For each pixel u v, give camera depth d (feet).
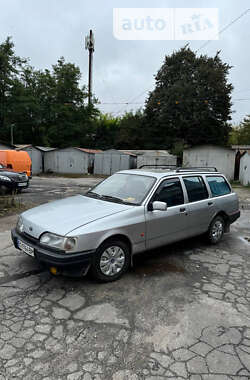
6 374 5.61
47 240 9.00
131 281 10.23
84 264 9.02
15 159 38.45
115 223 9.78
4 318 7.61
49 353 6.28
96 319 7.70
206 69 95.50
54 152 83.71
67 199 12.83
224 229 16.06
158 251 13.88
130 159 79.51
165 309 8.34
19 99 87.35
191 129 98.12
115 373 5.74
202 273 11.20
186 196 13.02
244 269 11.74
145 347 6.59
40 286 9.59
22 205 24.95
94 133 117.39
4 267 11.18
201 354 6.39
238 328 7.47
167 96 100.68
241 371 5.88
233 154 70.03
